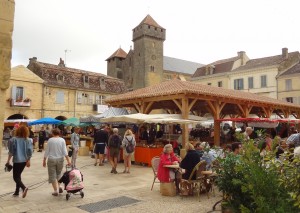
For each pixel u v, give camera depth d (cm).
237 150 743
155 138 1666
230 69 4278
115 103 1877
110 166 1230
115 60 6256
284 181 399
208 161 752
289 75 3597
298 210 394
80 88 3488
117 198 691
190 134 2130
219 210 593
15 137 679
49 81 3288
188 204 641
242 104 1789
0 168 1143
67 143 2033
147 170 1132
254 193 414
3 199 675
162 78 5794
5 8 355
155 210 596
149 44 5662
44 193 736
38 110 3167
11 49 359
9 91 2995
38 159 1488
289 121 1441
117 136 1066
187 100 1454
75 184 676
